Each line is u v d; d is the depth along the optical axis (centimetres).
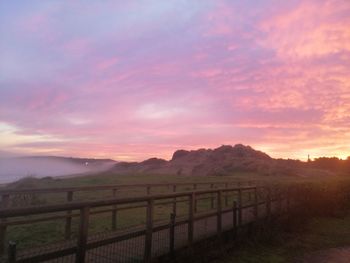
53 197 1878
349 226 1612
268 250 1057
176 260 757
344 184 2277
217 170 8456
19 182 2542
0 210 403
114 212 1073
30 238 939
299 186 1762
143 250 712
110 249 704
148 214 674
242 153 11681
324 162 12031
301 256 1030
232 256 934
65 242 738
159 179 4228
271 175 7725
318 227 1531
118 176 4991
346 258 1039
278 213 1423
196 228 1007
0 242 697
